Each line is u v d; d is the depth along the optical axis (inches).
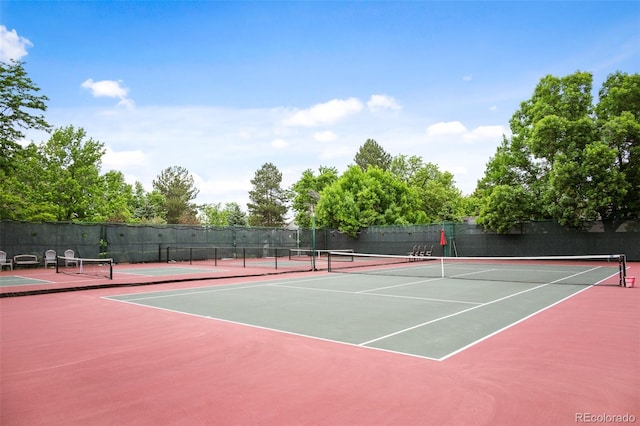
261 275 770.2
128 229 1067.9
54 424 157.6
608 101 1134.4
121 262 1051.3
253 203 2945.4
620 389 184.9
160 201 2596.0
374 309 395.5
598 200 1032.8
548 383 192.5
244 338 283.7
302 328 313.4
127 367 223.9
